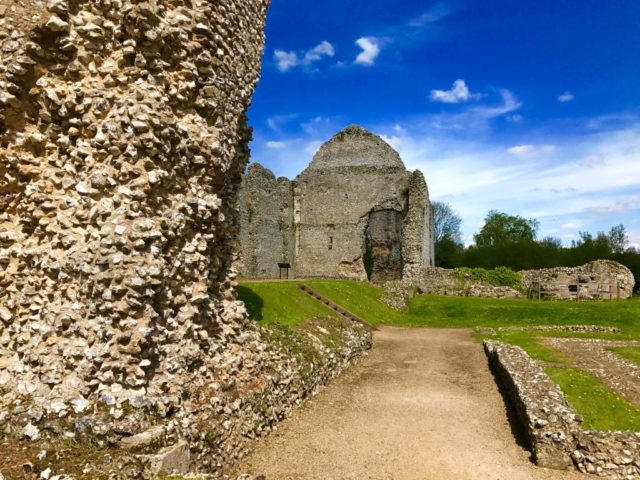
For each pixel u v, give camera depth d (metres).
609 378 11.24
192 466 5.39
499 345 13.70
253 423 7.05
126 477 4.30
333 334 13.18
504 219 66.38
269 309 12.71
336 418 8.71
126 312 5.32
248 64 8.73
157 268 5.61
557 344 15.73
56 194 5.82
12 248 5.81
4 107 5.75
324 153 38.12
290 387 8.67
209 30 6.96
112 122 5.78
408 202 35.69
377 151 37.38
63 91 5.86
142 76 6.15
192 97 6.90
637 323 20.72
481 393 10.68
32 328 5.49
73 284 5.48
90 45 5.92
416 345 16.41
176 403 5.59
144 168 5.86
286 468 6.55
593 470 6.80
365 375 12.10
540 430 7.14
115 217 5.55
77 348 5.21
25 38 5.76
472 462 7.09
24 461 4.37
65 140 5.88
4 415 4.83
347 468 6.68
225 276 8.44
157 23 6.30
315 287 21.27
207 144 7.03
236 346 7.86
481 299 28.59
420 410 9.38
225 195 8.57
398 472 6.64
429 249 41.03
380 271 36.47
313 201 37.75
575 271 31.95
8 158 5.78
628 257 47.28
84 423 4.72
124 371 5.21
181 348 6.14
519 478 6.65
